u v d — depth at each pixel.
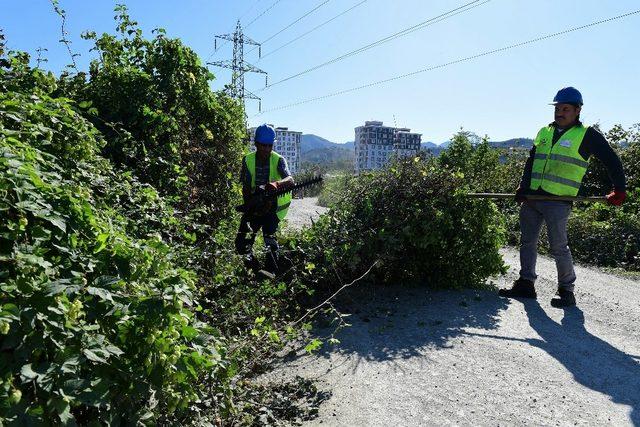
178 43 5.76
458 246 5.92
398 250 5.86
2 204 1.82
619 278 7.52
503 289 5.90
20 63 4.04
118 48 5.61
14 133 2.23
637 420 3.01
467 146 12.96
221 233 4.91
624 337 4.45
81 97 5.39
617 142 14.56
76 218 2.12
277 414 3.08
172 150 5.23
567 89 5.46
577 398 3.28
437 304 5.43
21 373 1.51
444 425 2.95
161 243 2.41
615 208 11.16
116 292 1.97
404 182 6.00
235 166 6.38
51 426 1.63
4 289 1.60
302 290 5.27
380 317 4.98
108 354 1.73
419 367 3.77
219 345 2.47
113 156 5.03
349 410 3.12
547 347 4.17
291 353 4.04
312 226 5.86
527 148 16.62
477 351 4.08
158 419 2.17
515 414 3.07
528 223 5.72
